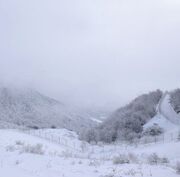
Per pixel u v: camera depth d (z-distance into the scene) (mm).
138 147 61594
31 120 178750
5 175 10562
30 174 11211
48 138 67688
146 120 94438
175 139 65625
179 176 14047
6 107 187250
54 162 14578
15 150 17906
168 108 101375
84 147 66812
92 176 12031
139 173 13539
